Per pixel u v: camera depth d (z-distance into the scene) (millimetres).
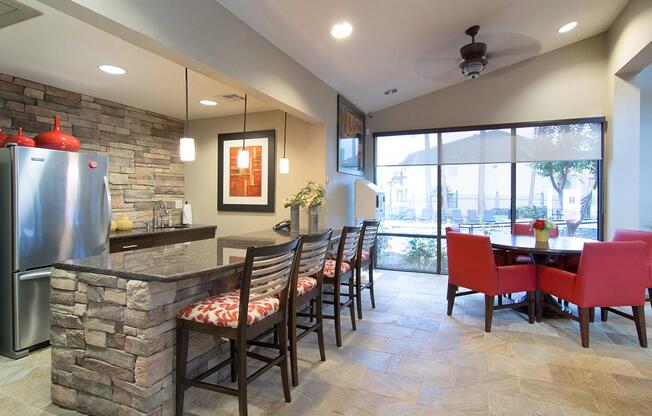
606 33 4363
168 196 4746
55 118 3059
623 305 2816
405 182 5496
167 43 1988
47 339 2799
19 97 3191
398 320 3420
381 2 2699
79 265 1884
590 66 4465
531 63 4707
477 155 4996
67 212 2879
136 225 4281
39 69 2996
